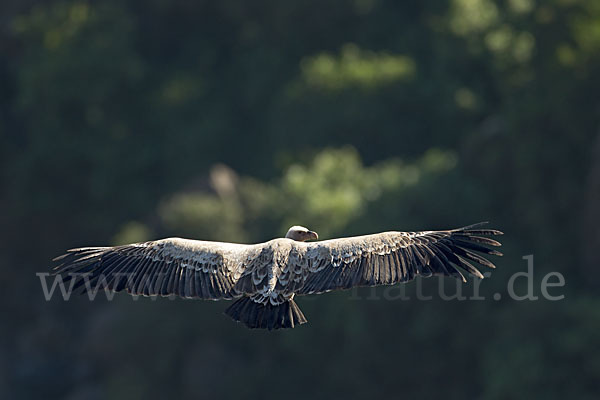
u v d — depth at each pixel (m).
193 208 45.81
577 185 38.59
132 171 57.75
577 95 39.12
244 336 41.50
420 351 35.69
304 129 54.25
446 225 40.31
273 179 53.19
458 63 55.19
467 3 56.44
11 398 49.44
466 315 35.25
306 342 39.00
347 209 41.84
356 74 54.34
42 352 50.78
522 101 41.03
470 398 35.53
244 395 40.50
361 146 53.84
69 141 57.41
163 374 42.44
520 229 40.34
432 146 54.19
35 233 56.62
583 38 39.97
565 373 32.38
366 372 36.81
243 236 45.62
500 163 41.72
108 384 45.66
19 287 54.75
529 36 51.53
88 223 56.84
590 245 37.38
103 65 58.31
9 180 57.66
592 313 33.03
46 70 57.84
